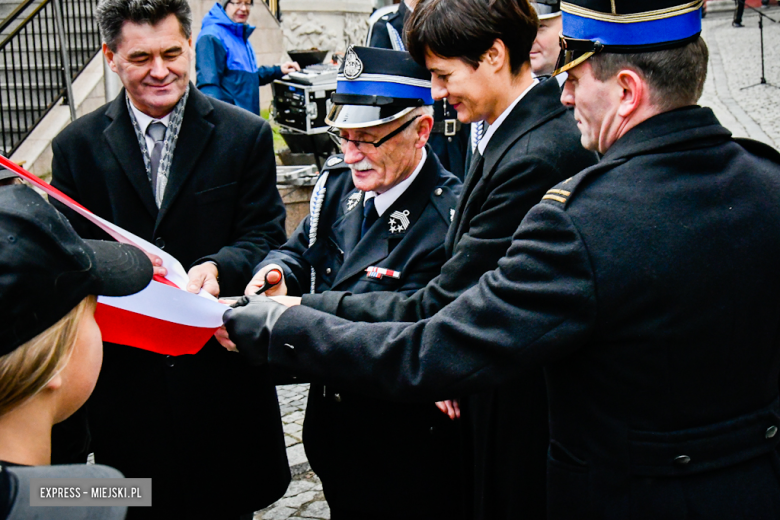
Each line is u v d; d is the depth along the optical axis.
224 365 2.36
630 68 1.35
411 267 1.98
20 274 0.94
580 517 1.41
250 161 2.40
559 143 1.71
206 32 5.69
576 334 1.33
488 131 1.87
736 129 9.77
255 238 2.39
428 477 2.03
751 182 1.34
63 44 6.28
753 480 1.35
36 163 7.36
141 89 2.19
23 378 0.96
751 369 1.36
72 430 2.64
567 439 1.45
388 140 1.95
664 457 1.33
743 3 19.00
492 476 1.87
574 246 1.32
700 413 1.34
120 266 1.21
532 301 1.35
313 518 2.94
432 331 1.46
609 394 1.37
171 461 2.35
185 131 2.31
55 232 1.01
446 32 1.72
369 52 1.94
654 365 1.31
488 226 1.72
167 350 1.79
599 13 1.35
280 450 2.57
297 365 1.60
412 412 2.01
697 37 1.34
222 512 2.44
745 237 1.31
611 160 1.37
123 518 0.95
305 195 5.18
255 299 1.74
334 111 2.02
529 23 1.76
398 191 2.05
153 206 2.31
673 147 1.34
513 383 1.80
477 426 1.90
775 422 1.39
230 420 2.40
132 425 2.34
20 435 1.03
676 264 1.29
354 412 2.04
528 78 1.86
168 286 1.61
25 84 8.54
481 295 1.43
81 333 1.09
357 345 1.54
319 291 2.24
